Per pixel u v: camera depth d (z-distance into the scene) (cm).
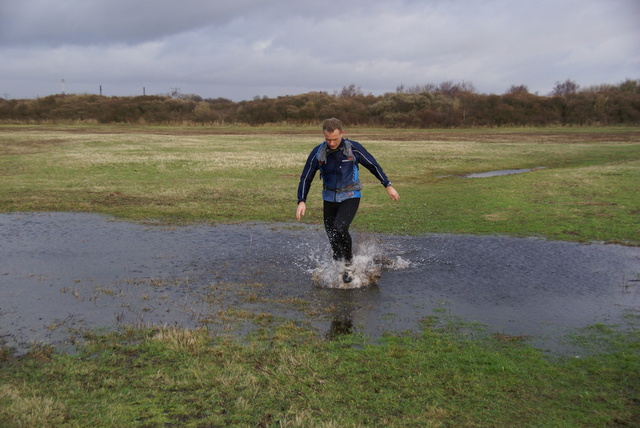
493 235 808
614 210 986
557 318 477
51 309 499
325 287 566
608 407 323
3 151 2178
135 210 1024
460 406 324
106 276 605
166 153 2172
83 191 1250
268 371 368
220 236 807
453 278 597
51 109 5572
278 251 716
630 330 448
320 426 296
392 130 4769
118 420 306
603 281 585
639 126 5144
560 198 1123
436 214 977
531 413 316
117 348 407
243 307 504
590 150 2483
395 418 310
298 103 5659
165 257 686
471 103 5453
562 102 5462
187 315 483
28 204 1077
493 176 1581
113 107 5541
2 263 658
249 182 1412
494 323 465
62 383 352
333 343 418
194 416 312
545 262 659
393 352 401
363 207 1055
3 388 338
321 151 557
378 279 589
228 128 4928
